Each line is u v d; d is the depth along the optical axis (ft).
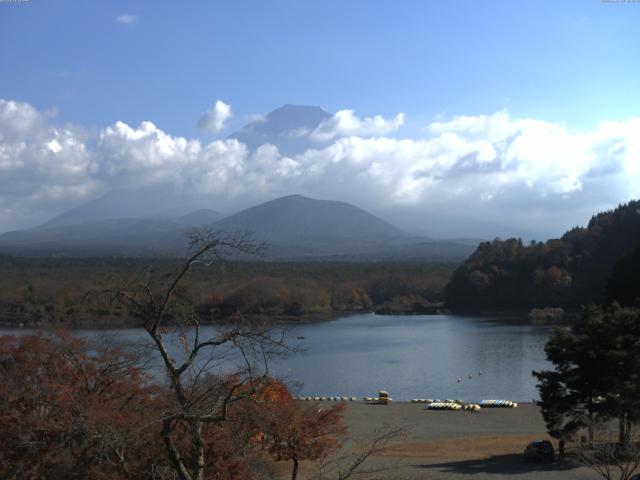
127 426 52.49
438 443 135.54
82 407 56.90
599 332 114.32
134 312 52.60
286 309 501.56
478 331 413.18
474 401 207.21
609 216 593.42
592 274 531.09
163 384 66.23
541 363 280.10
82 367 64.69
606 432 103.76
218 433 58.70
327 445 78.13
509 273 572.10
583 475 100.01
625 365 110.22
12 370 62.69
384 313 583.99
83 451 55.36
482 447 130.11
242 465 61.67
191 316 54.24
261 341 51.67
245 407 58.03
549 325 439.63
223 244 48.78
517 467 108.47
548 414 117.08
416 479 88.07
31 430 57.82
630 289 321.32
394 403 200.54
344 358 303.07
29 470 56.85
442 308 586.86
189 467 56.49
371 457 112.68
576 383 115.14
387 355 311.68
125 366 65.77
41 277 391.65
